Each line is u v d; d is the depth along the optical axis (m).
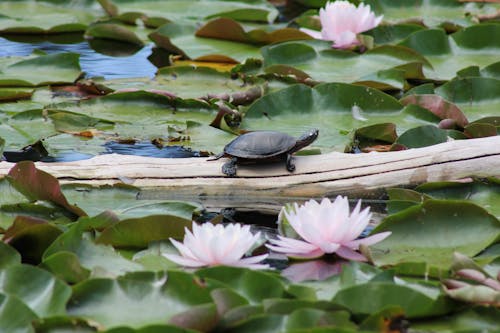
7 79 10.80
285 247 6.13
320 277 5.60
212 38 13.34
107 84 11.06
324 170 8.00
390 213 7.15
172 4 15.69
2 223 6.58
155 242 6.10
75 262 5.30
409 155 8.13
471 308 4.96
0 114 9.79
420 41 12.30
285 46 11.90
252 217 7.55
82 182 7.85
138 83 11.14
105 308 4.86
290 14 16.19
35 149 9.03
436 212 6.27
